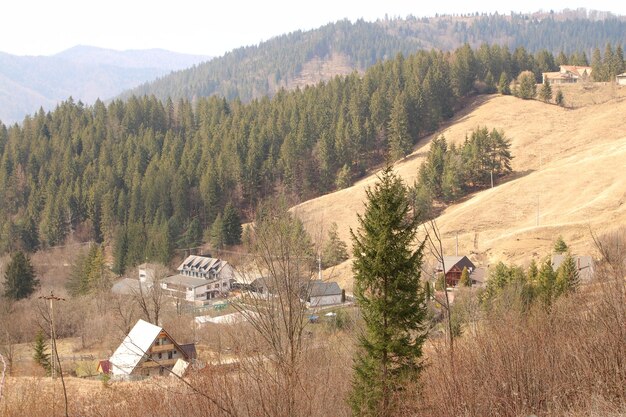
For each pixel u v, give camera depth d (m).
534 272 41.22
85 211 124.94
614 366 12.50
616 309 12.99
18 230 109.94
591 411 11.41
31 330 56.38
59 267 96.50
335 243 75.94
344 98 156.38
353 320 20.95
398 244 16.89
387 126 145.12
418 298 17.19
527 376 13.01
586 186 92.44
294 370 11.85
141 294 48.66
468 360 13.86
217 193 116.19
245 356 11.64
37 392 17.00
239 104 181.88
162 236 92.12
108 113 173.50
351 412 16.39
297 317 14.03
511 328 15.23
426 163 114.56
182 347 35.91
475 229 86.75
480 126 144.25
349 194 112.50
